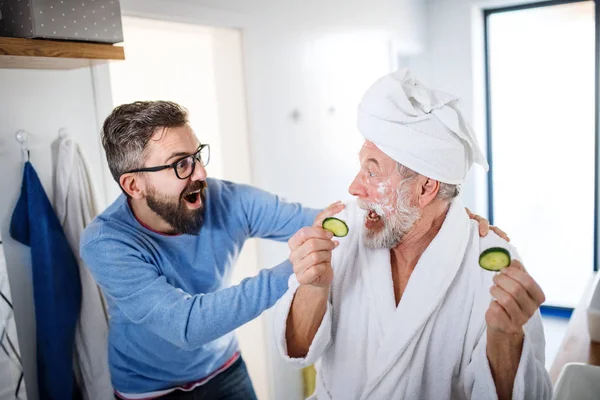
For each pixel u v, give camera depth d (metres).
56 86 1.64
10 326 1.39
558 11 3.91
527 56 4.07
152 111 1.28
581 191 4.07
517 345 0.94
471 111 3.97
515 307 0.88
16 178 1.56
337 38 2.89
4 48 1.22
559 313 4.02
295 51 2.59
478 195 4.11
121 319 1.49
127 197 1.40
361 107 1.03
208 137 2.90
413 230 1.04
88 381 1.67
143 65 2.94
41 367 1.57
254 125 2.36
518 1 3.84
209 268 1.49
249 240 2.45
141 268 1.28
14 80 1.54
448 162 0.99
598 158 3.94
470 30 3.88
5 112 1.53
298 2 2.59
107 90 1.76
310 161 2.74
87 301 1.63
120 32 1.44
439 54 4.01
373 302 1.07
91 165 1.74
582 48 3.90
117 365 1.55
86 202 1.64
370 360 1.07
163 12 1.91
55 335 1.56
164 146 1.28
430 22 4.00
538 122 4.12
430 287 1.02
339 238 1.16
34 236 1.54
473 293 1.03
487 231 1.10
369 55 3.22
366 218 1.08
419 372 1.03
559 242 4.19
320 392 1.16
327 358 1.14
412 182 1.01
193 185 1.35
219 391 1.65
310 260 0.97
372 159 1.03
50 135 1.63
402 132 0.98
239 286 1.21
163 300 1.24
